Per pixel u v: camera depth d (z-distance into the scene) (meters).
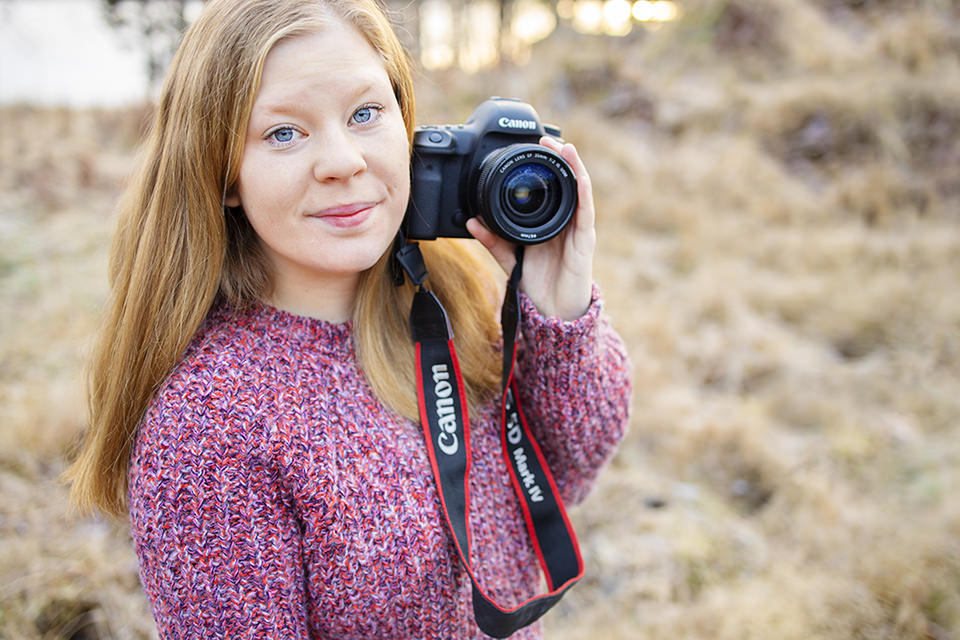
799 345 3.74
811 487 2.54
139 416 0.91
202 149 0.85
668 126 6.59
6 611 1.90
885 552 2.15
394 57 0.92
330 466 0.87
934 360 3.41
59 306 3.55
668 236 5.20
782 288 4.22
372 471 0.91
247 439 0.83
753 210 5.31
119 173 5.79
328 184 0.84
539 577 1.14
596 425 1.10
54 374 2.96
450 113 6.94
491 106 1.05
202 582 0.81
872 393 3.25
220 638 0.81
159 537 0.80
